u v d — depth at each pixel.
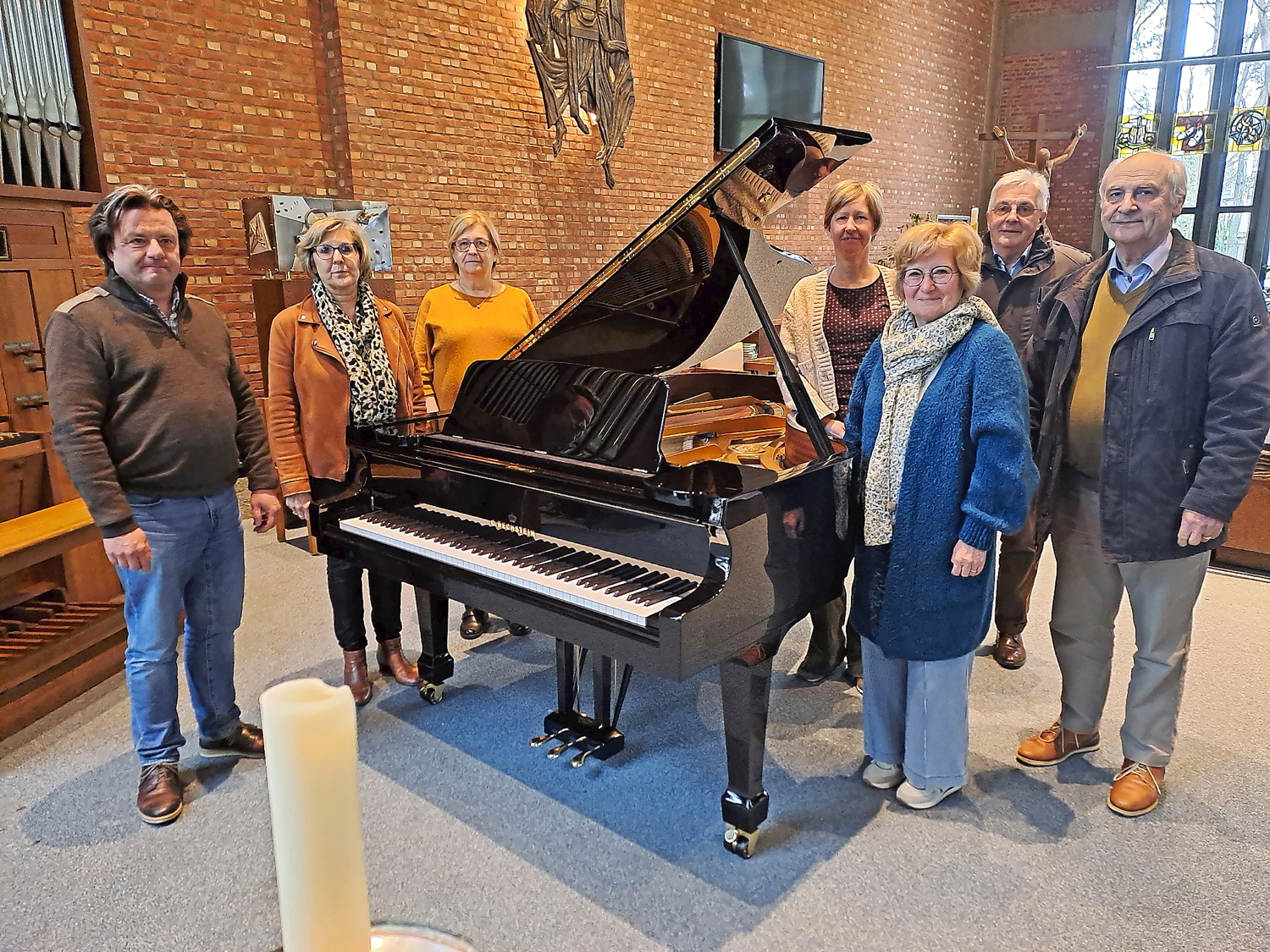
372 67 5.75
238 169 5.34
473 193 6.55
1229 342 1.92
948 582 2.01
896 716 2.26
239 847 2.12
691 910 1.87
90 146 3.30
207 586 2.33
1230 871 1.97
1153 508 2.03
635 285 2.28
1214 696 2.81
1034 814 2.19
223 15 5.14
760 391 3.18
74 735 2.66
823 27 9.65
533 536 2.14
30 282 3.14
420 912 1.87
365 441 2.58
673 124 8.16
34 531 2.77
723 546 1.77
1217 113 10.90
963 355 1.96
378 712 2.77
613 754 2.49
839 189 2.79
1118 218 2.02
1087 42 11.62
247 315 5.50
